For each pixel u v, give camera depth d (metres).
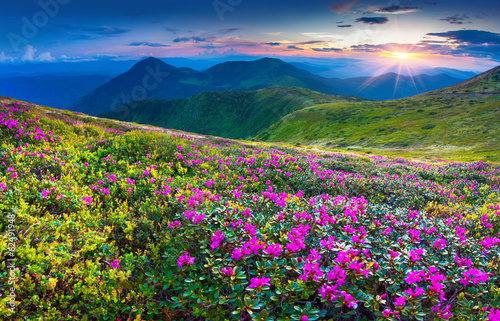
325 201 7.58
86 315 3.69
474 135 108.00
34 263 4.21
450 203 11.80
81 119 41.75
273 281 4.02
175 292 4.40
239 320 3.47
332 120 186.75
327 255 4.80
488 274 4.69
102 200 7.95
